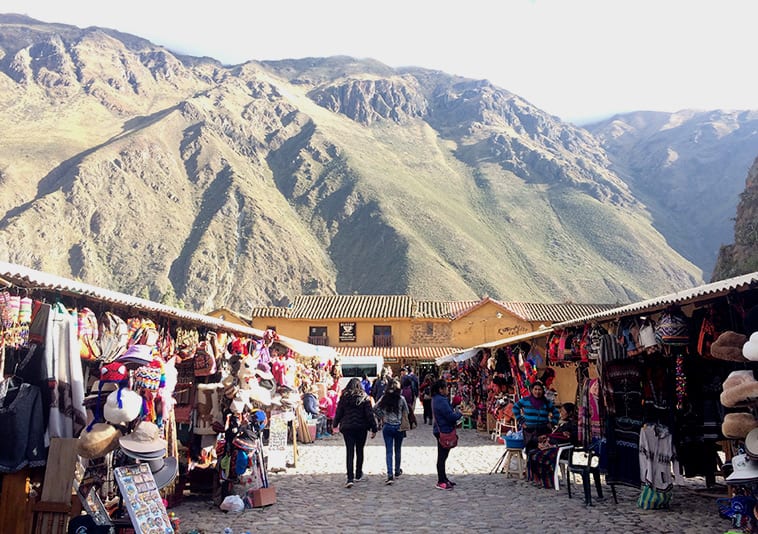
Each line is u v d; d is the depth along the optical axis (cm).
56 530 597
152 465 685
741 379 596
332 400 2091
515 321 4488
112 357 740
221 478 942
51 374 619
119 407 622
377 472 1291
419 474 1264
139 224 15412
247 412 962
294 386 1591
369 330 4550
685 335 892
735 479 600
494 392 2042
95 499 627
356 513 905
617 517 861
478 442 1870
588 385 1096
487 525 828
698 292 822
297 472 1288
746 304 765
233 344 1145
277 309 4659
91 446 604
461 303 4869
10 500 595
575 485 1120
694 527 795
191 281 13662
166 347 976
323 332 4553
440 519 866
